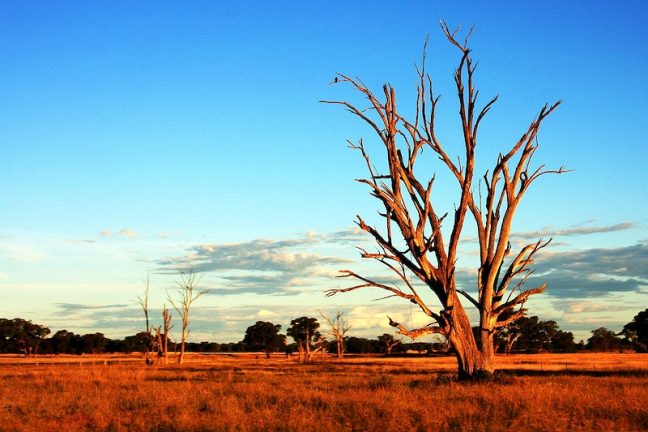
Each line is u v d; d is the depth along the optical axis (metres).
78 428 15.27
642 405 17.09
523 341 125.69
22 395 22.66
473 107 29.31
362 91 30.22
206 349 163.75
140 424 15.34
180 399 20.11
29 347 132.12
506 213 29.94
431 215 29.70
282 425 14.70
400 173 29.62
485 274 29.89
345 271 28.67
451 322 29.23
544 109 30.47
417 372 46.62
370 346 133.00
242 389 24.48
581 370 44.59
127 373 39.16
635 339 122.44
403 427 14.34
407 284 29.20
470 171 29.25
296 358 107.75
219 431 14.15
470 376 29.05
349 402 18.73
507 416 15.74
